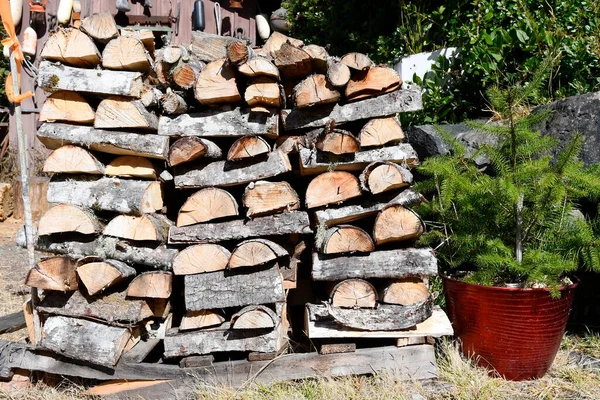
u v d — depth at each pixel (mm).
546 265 2648
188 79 2723
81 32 2621
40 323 2855
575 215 3156
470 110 4469
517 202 2805
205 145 2641
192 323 2705
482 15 4535
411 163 2803
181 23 6500
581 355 3047
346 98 2746
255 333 2680
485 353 2814
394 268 2688
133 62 2645
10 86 2900
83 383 2824
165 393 2689
